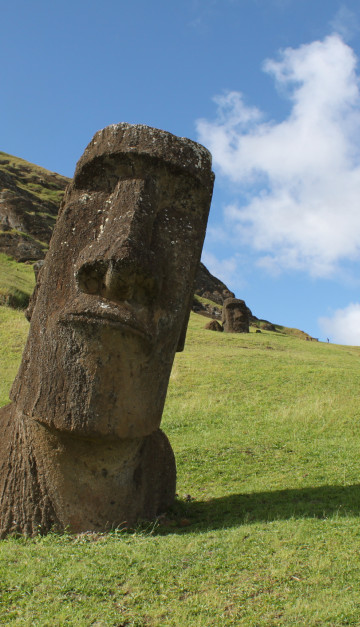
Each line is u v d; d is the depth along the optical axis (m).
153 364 6.09
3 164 73.88
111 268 5.53
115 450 5.96
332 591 4.22
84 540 5.55
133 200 6.02
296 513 6.25
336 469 8.62
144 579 4.52
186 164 6.41
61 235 6.36
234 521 6.15
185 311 6.59
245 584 4.38
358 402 13.56
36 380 6.00
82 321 5.64
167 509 6.74
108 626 3.96
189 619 3.98
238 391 15.29
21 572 4.70
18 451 6.02
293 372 17.70
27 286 32.53
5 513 5.82
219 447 10.05
